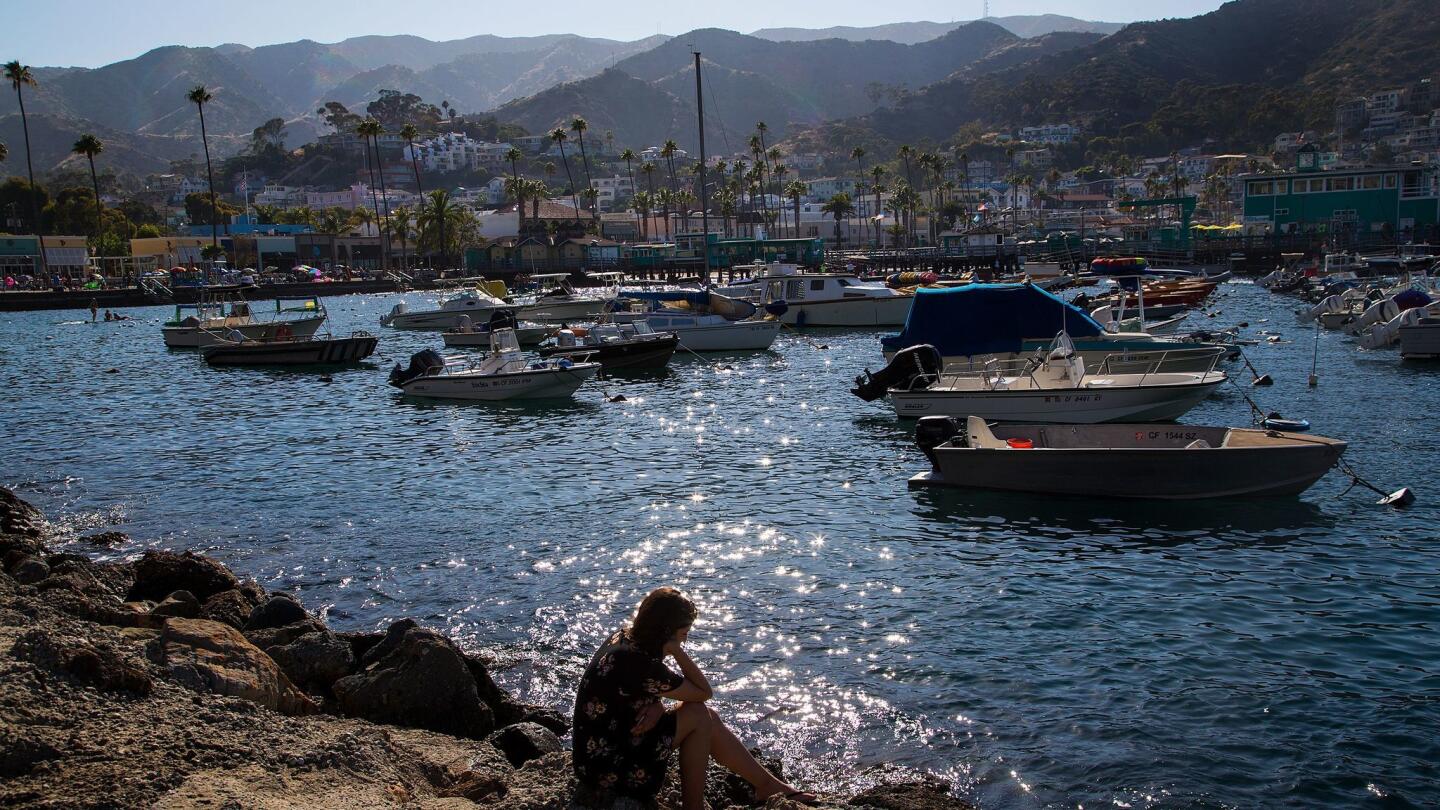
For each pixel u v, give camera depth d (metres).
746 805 7.99
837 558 16.12
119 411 34.56
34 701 7.32
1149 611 13.43
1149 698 10.88
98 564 14.22
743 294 65.19
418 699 10.09
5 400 37.56
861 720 10.65
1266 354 42.88
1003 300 31.42
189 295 103.19
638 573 15.59
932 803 8.34
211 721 7.81
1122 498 19.25
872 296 62.16
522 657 12.50
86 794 6.24
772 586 14.84
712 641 12.80
